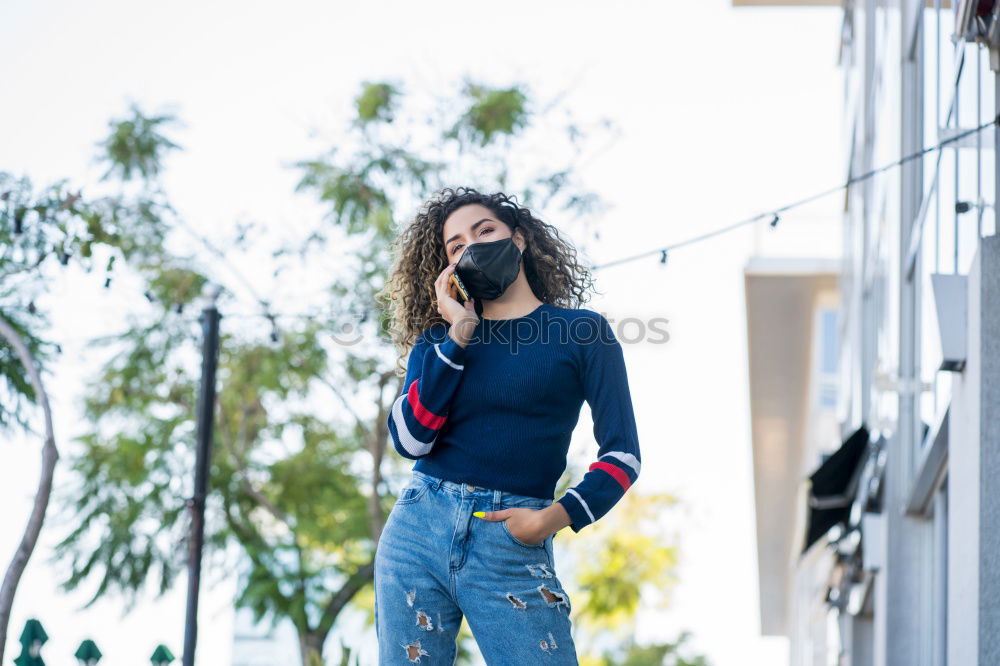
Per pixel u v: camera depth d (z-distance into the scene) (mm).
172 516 14289
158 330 14195
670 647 25219
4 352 7898
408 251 3234
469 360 2865
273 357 14156
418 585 2818
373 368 14125
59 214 6996
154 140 13523
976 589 4910
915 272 8742
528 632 2742
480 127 14000
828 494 12016
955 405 5586
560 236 3271
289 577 14328
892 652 9266
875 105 12172
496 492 2807
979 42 5418
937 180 7457
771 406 20422
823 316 18875
